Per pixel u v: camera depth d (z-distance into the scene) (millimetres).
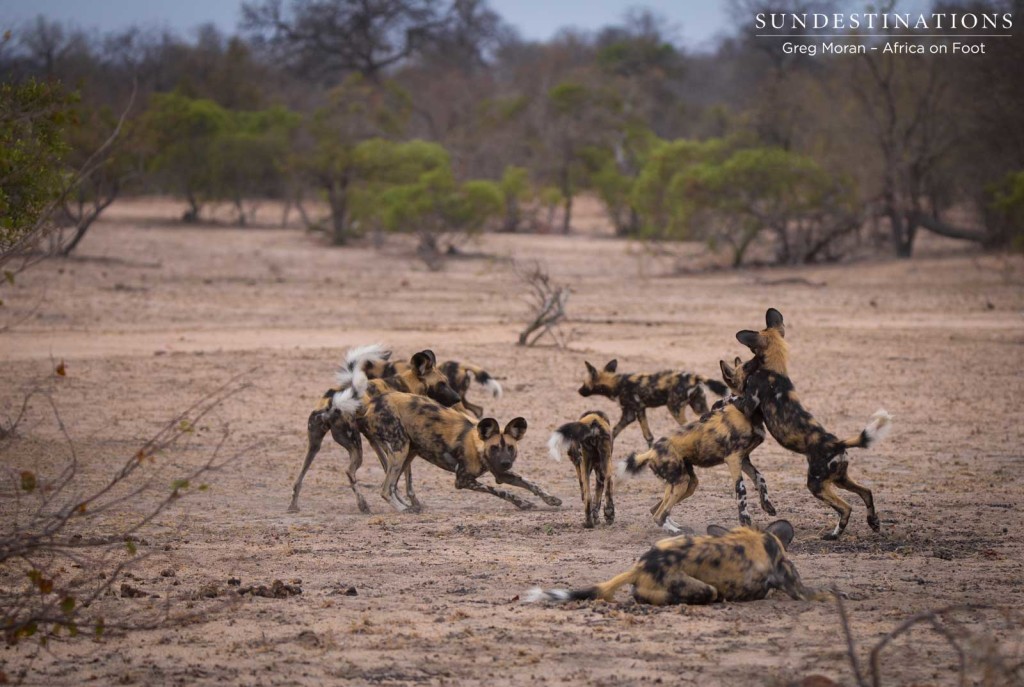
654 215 193750
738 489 34875
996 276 150375
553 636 22922
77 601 25469
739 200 173875
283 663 21078
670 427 59500
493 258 177375
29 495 40344
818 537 34688
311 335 95188
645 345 89188
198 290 131125
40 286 124000
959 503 40062
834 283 152250
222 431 55750
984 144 184625
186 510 39281
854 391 68875
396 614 24969
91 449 49969
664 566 25750
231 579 27953
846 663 21016
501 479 39875
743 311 119750
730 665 20844
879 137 181375
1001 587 27719
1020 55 180875
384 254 194250
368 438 42375
